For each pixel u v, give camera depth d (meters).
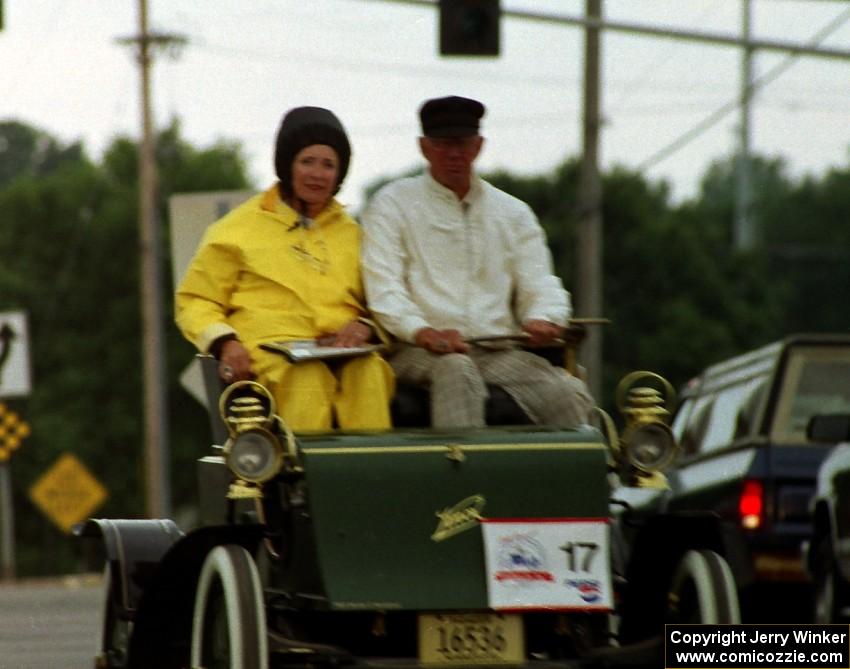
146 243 88.12
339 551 17.16
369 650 17.92
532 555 17.38
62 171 154.12
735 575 29.88
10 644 31.92
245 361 18.81
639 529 18.62
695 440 34.19
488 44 42.38
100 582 65.38
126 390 142.75
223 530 17.47
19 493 136.50
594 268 59.25
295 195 19.67
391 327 19.25
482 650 17.25
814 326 195.75
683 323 133.50
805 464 30.08
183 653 18.89
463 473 17.50
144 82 88.12
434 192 19.89
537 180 130.75
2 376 71.69
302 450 17.44
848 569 27.61
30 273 147.12
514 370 19.33
